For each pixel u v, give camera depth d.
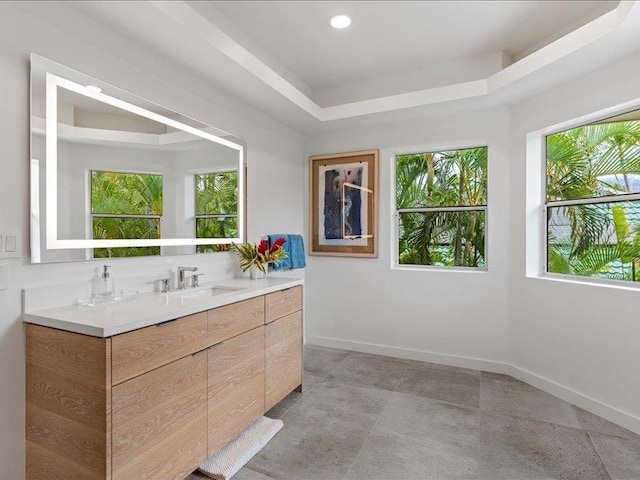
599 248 2.55
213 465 1.84
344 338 3.86
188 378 1.69
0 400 1.46
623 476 1.79
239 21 2.50
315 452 2.00
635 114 2.35
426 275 3.46
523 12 2.38
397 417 2.38
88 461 1.37
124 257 1.98
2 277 1.46
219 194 2.69
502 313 3.17
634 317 2.22
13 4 1.48
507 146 3.11
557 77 2.51
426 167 3.58
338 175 3.84
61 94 1.66
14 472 1.51
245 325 2.11
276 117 3.35
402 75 3.29
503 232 3.15
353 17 2.46
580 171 2.68
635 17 1.79
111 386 1.33
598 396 2.41
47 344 1.46
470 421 2.33
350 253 3.80
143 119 2.08
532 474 1.81
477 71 2.99
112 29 1.89
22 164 1.52
